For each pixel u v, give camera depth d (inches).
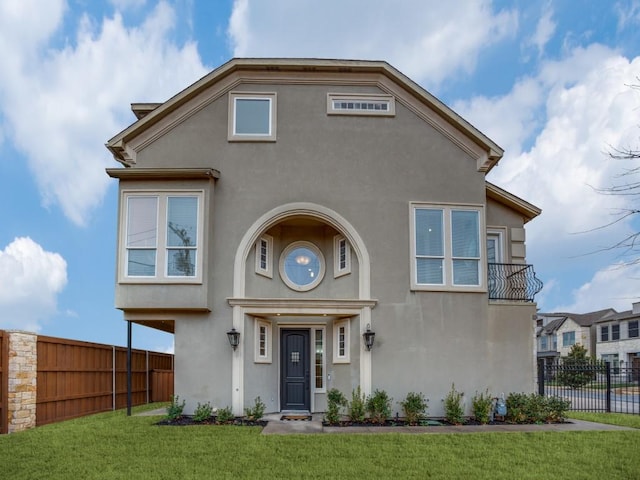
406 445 339.9
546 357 1902.1
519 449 333.1
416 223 488.4
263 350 486.3
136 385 610.5
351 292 485.4
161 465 293.9
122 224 459.2
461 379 464.8
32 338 420.2
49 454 316.2
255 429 387.2
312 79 500.4
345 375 470.3
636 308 1535.4
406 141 498.3
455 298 478.3
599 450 331.0
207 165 482.9
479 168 499.8
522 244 551.5
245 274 471.5
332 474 280.4
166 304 447.5
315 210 479.2
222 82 494.9
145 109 560.7
